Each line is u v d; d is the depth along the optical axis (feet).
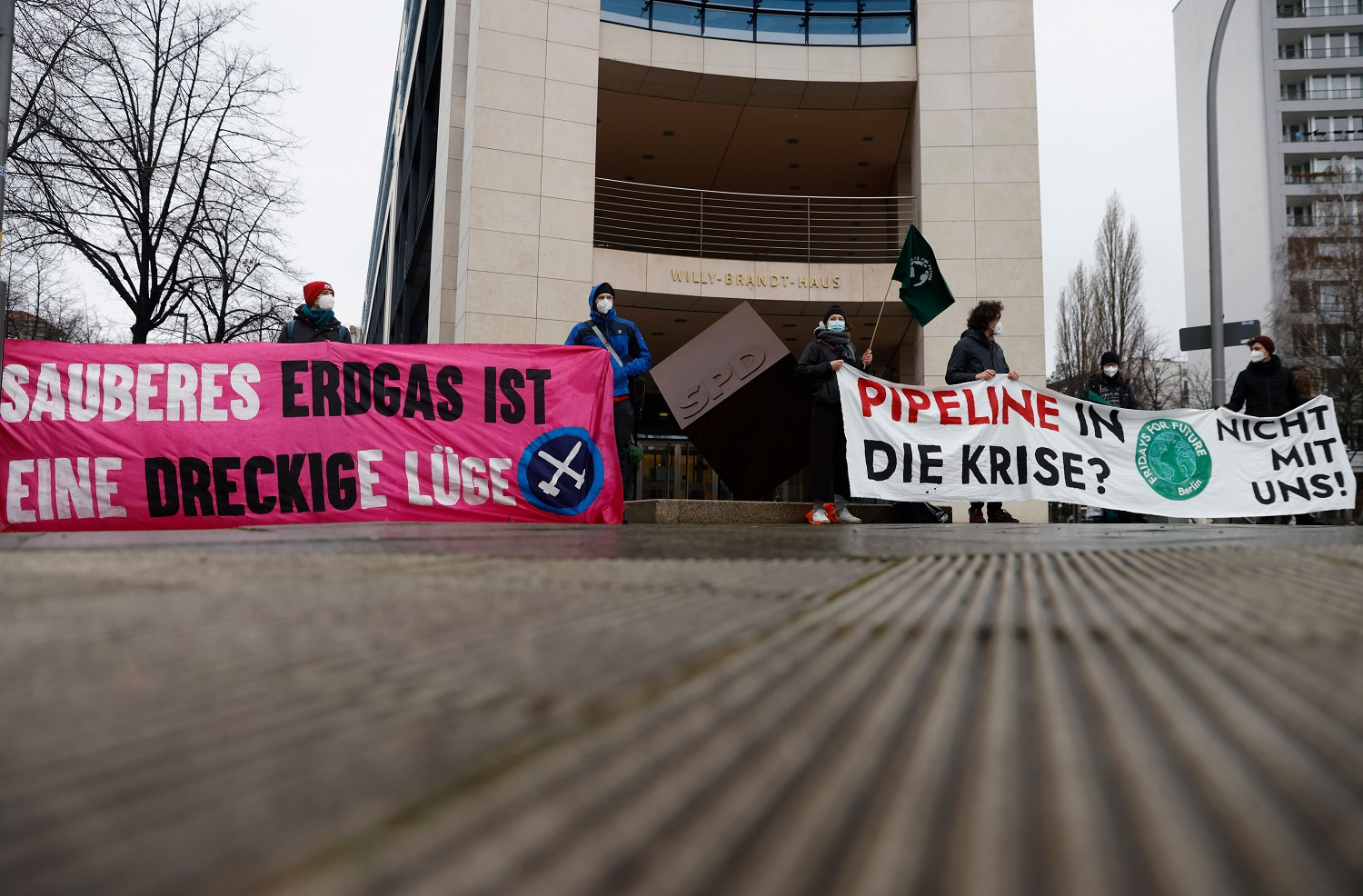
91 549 9.12
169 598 4.78
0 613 4.18
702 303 61.87
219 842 1.32
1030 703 2.31
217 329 66.23
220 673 2.73
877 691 2.47
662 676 2.67
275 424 21.88
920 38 62.44
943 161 61.21
